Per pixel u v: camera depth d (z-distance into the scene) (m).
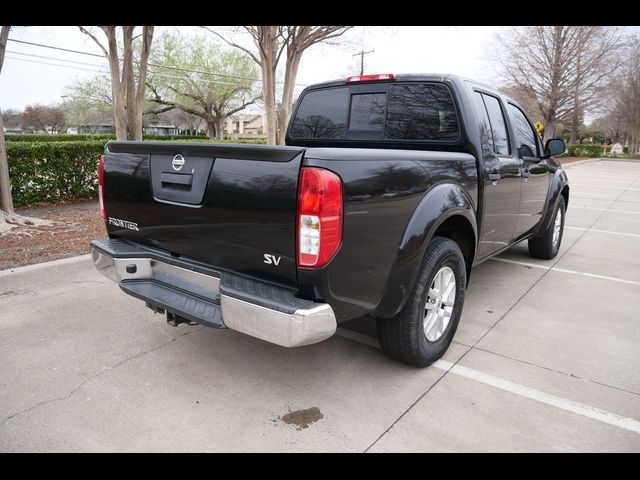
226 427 2.60
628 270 5.72
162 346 3.52
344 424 2.63
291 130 4.61
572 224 8.77
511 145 4.30
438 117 3.68
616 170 24.89
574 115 35.09
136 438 2.51
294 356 3.39
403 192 2.69
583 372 3.22
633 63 43.31
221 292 2.46
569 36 30.31
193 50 40.97
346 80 4.12
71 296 4.46
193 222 2.72
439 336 3.29
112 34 9.31
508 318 4.16
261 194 2.37
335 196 2.26
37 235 6.36
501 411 2.76
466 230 3.48
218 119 44.34
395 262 2.71
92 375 3.11
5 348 3.46
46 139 27.31
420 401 2.85
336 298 2.42
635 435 2.57
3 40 6.82
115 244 3.27
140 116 10.02
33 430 2.56
